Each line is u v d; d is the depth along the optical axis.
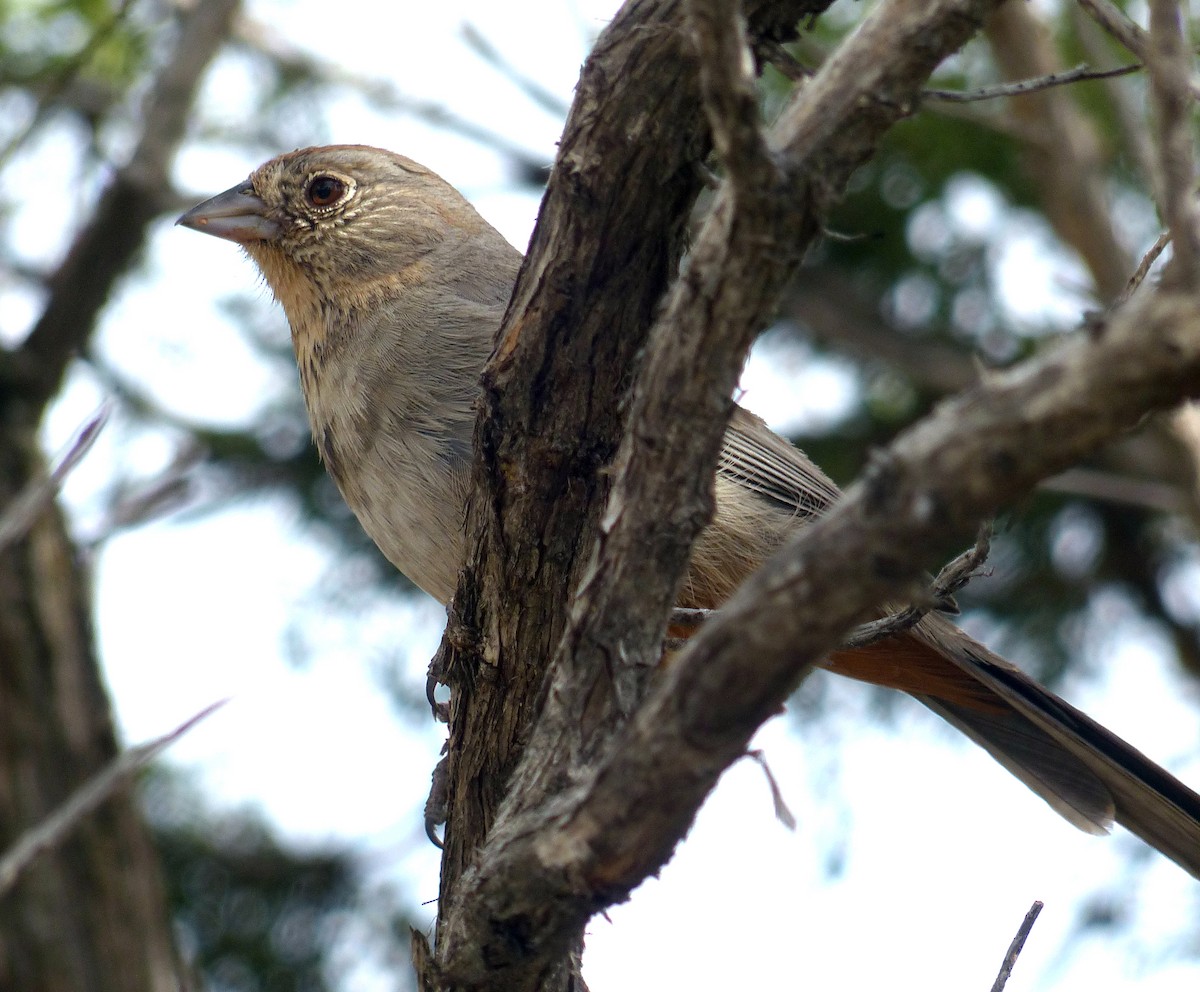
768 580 4.48
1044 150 13.37
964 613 15.82
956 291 15.70
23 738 12.05
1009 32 13.08
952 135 14.97
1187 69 4.15
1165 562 15.99
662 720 4.88
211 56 13.73
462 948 5.93
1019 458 3.94
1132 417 3.81
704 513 5.52
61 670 12.43
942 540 4.16
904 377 16.11
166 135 13.33
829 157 4.95
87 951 11.91
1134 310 3.80
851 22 14.10
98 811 12.29
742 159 4.66
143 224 13.22
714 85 4.52
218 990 15.42
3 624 12.26
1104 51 12.51
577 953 7.03
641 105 5.95
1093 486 12.84
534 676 7.03
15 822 11.82
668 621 5.78
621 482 5.57
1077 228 13.29
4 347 13.11
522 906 5.65
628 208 6.10
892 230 15.57
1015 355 15.52
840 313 15.54
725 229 4.94
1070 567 15.85
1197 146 9.50
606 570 5.66
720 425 5.33
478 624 7.02
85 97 14.38
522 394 6.45
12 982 11.59
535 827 5.56
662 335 5.27
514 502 6.65
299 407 16.06
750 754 5.41
